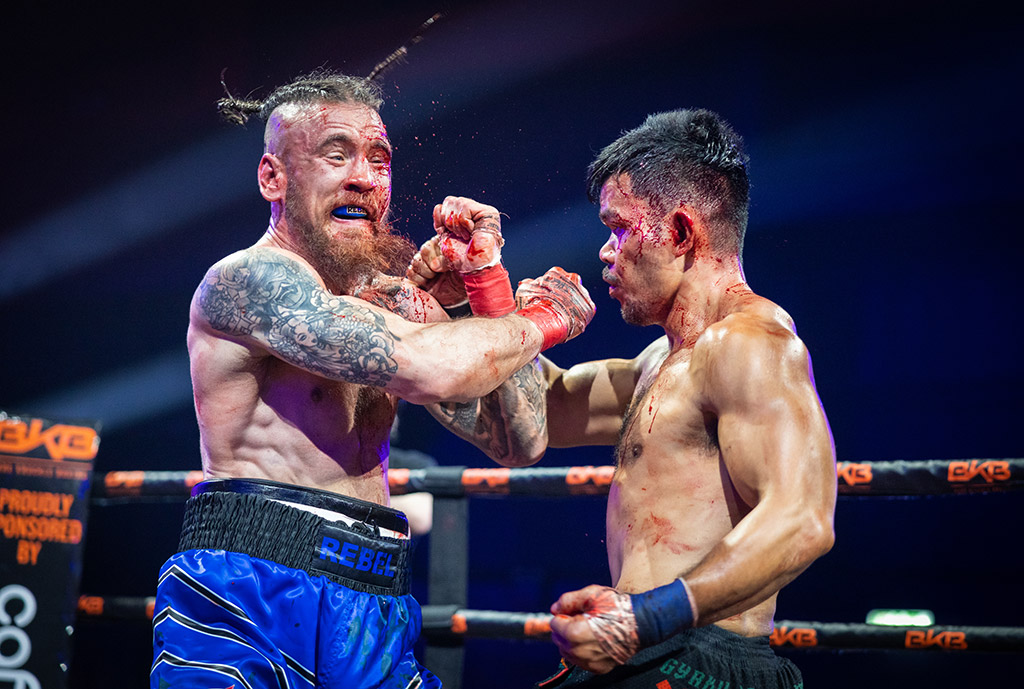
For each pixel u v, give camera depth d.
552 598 6.77
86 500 3.46
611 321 6.44
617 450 2.08
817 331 6.76
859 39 6.08
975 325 6.49
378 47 6.23
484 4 6.14
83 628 5.73
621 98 6.24
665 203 2.01
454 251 2.17
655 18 6.10
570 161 6.21
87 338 7.28
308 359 1.94
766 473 1.68
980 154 6.21
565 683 1.91
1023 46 5.81
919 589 6.32
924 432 6.64
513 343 2.06
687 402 1.88
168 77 6.68
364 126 2.11
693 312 2.02
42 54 6.68
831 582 6.48
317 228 2.08
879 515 6.52
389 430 2.22
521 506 7.01
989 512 6.32
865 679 5.78
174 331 7.22
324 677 1.93
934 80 6.06
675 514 1.86
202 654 1.88
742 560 1.60
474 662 6.28
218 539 1.96
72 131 6.93
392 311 2.27
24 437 3.35
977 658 5.63
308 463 2.04
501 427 2.37
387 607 2.04
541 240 6.27
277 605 1.92
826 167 6.41
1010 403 6.46
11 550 3.28
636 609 1.60
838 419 6.82
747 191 2.09
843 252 6.62
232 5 6.34
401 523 2.14
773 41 6.17
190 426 7.21
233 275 1.98
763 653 1.84
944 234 6.47
